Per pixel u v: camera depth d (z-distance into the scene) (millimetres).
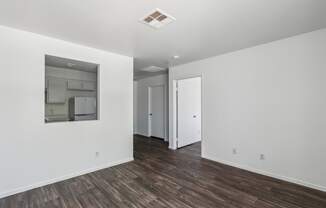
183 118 4840
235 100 3252
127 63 3520
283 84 2648
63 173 2678
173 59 3787
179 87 4703
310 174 2400
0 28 2146
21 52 2297
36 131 2432
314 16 1928
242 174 2914
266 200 2121
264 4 1678
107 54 3203
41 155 2473
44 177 2496
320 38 2305
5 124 2195
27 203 2053
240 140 3188
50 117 3986
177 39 2602
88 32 2340
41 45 2453
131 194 2270
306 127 2436
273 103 2760
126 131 3525
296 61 2514
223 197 2195
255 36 2518
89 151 2979
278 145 2709
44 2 1623
